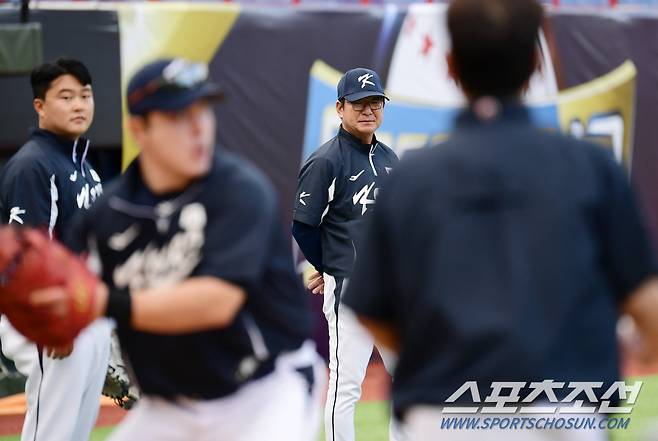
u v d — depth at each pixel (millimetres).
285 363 9688
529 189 7375
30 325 8828
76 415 15211
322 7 30031
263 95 29422
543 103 32125
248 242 8789
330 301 18406
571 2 36719
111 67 27594
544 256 7242
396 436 16203
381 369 30672
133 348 9398
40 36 25531
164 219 9086
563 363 7203
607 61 33000
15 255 8688
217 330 9156
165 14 28281
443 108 30984
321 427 22094
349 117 18562
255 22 29312
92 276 8898
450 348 7309
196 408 9469
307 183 18516
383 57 30484
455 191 7441
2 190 15531
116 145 27578
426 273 7414
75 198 15852
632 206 7508
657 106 33750
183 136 8852
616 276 7516
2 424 23938
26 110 26188
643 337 7715
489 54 7582
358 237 18375
